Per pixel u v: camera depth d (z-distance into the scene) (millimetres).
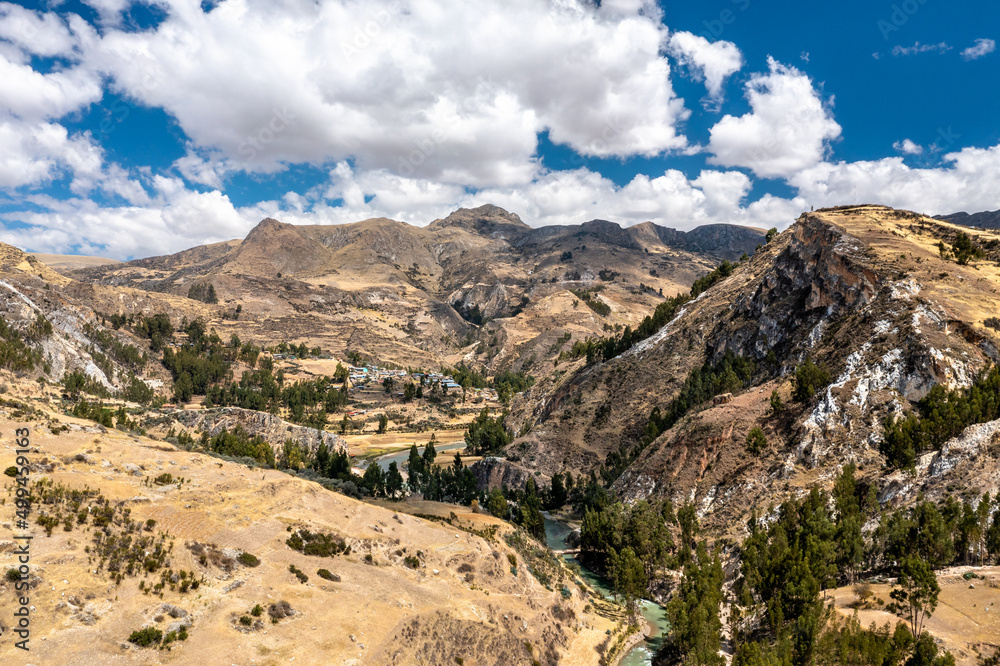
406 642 55719
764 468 105812
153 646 43906
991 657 54781
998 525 70875
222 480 69375
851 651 53938
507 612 70562
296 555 62125
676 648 74125
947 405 91000
